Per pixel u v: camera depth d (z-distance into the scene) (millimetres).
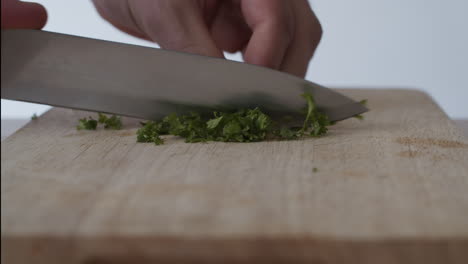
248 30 619
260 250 354
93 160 443
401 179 412
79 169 428
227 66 498
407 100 620
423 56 1006
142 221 365
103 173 422
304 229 358
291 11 546
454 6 971
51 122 538
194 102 511
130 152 458
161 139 488
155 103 512
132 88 505
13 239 358
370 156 448
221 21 617
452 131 504
